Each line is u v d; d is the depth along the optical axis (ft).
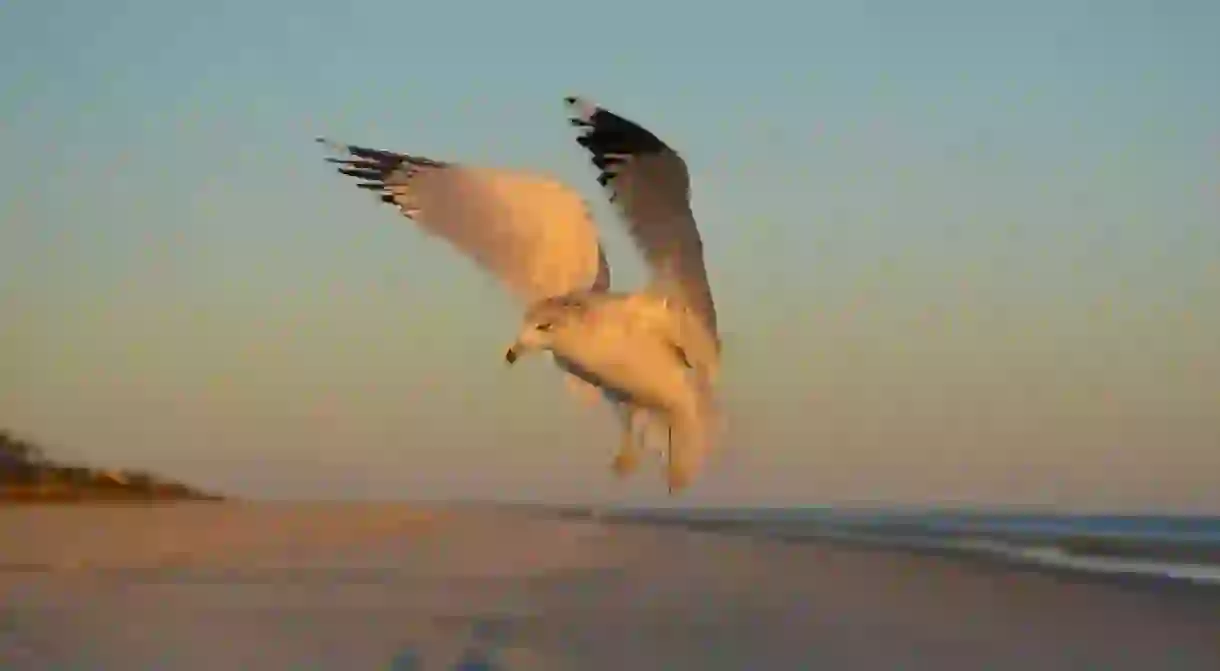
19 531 61.57
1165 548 53.72
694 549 55.42
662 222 31.19
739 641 35.42
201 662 33.71
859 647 34.68
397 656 34.04
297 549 55.21
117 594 42.93
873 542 57.52
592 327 31.68
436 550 54.60
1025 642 34.73
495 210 32.89
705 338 32.22
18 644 35.88
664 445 32.55
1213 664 32.65
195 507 71.82
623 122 30.37
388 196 33.30
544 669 32.76
